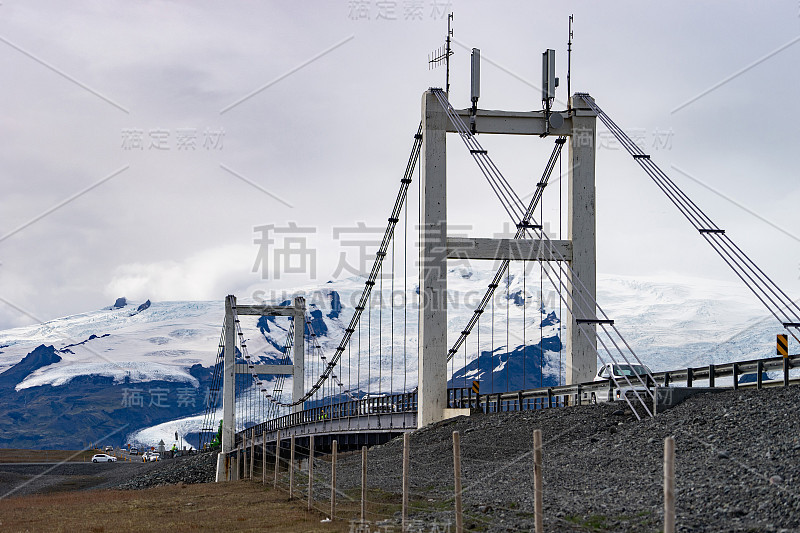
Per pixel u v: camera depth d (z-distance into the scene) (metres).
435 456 41.72
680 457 27.58
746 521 19.16
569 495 25.39
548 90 60.38
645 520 20.56
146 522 31.09
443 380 58.59
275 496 37.03
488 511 24.86
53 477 109.44
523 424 43.28
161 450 187.88
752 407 31.08
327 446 76.75
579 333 57.19
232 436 112.75
